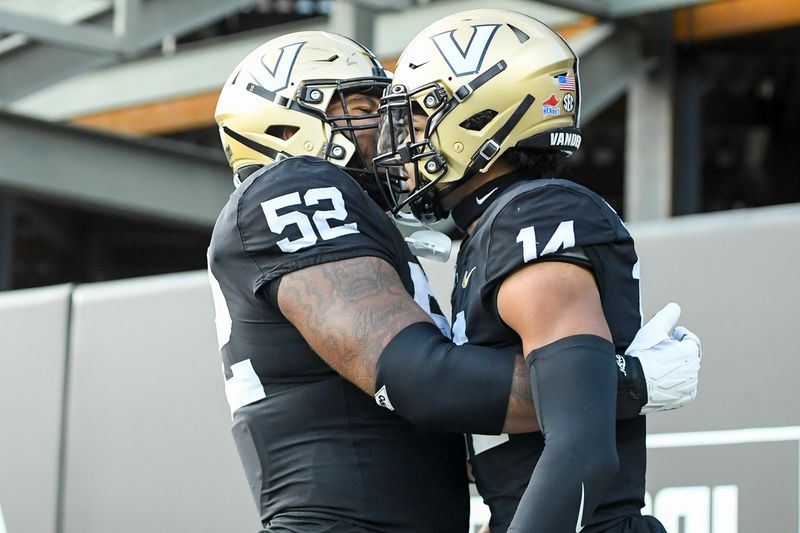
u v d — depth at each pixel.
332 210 6.34
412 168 6.64
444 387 5.81
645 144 19.27
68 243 34.06
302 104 7.54
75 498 11.40
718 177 29.48
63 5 19.78
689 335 6.11
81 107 25.34
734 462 8.85
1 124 16.56
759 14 18.86
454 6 19.95
